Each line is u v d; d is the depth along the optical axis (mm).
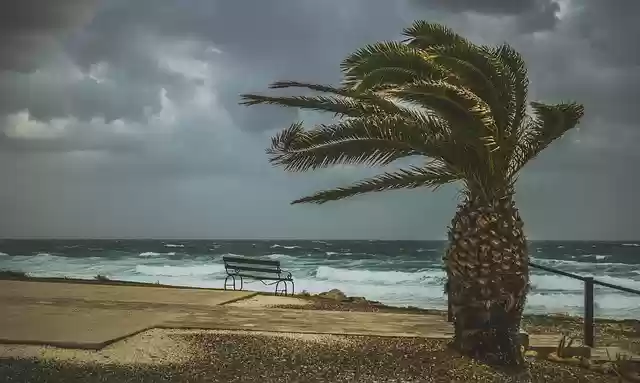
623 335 11148
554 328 12242
